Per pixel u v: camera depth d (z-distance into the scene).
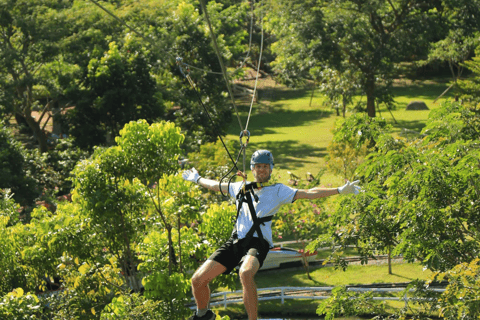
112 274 16.98
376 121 13.17
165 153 15.45
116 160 15.30
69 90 41.25
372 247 13.70
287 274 31.39
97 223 15.77
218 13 72.31
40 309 13.91
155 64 49.09
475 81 45.91
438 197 11.59
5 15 45.28
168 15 55.84
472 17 53.56
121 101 41.19
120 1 60.75
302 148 62.06
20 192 33.56
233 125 79.38
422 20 54.34
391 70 57.41
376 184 13.12
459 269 11.08
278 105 92.31
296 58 60.28
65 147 46.16
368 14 56.09
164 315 14.03
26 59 50.50
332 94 62.94
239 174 6.82
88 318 16.47
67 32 48.97
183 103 49.47
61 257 17.41
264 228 6.12
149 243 16.55
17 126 75.44
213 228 16.58
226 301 27.22
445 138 13.66
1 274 16.88
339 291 13.80
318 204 30.94
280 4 58.41
